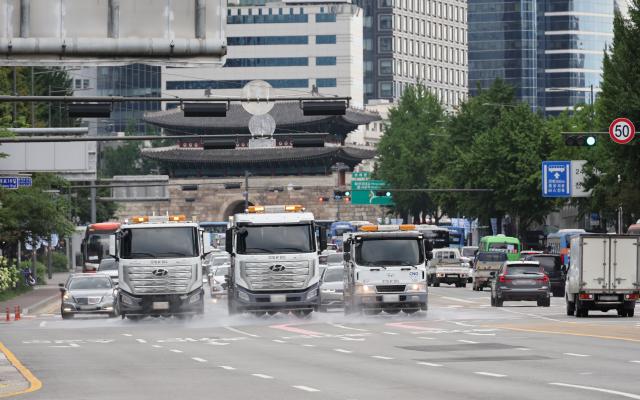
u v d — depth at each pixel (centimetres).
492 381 4941
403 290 10062
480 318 9931
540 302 12250
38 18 5059
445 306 12356
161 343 7662
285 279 9912
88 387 5031
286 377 5306
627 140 12281
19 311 11531
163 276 9856
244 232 9956
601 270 10200
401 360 6053
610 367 5475
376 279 10062
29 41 5041
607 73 16238
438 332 8131
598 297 10175
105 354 6831
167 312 9869
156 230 9925
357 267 10094
